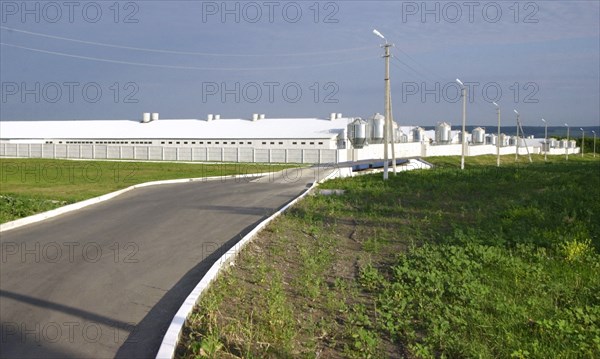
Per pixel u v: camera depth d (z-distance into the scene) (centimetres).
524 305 846
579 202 1839
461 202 1948
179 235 1202
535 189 2344
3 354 552
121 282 810
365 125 5316
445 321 714
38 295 740
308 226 1406
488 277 984
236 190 2297
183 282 816
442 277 927
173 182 2669
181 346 576
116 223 1349
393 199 1995
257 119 6303
